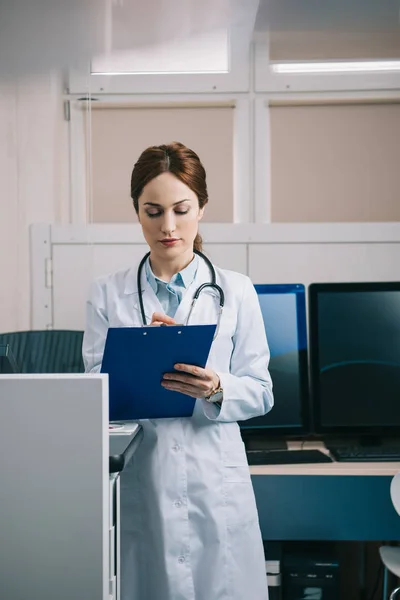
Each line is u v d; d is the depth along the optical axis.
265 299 2.23
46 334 2.18
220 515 1.56
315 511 2.05
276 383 2.22
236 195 2.54
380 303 2.25
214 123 2.52
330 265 2.45
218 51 2.28
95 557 1.16
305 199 2.55
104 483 1.16
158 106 2.51
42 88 2.13
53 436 1.16
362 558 2.51
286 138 2.53
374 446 2.22
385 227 2.43
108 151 2.52
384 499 2.04
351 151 2.53
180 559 1.55
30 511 1.16
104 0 1.71
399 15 2.05
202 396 1.48
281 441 2.30
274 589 2.08
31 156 2.18
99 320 1.71
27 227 2.27
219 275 1.74
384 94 2.47
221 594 1.54
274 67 2.48
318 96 2.49
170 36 2.00
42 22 1.82
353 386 2.24
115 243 2.39
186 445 1.59
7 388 1.16
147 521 1.57
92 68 2.30
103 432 1.15
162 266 1.69
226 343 1.66
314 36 2.35
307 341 2.34
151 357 1.39
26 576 1.17
